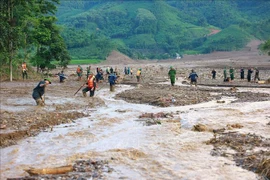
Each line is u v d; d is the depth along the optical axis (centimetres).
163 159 936
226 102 2077
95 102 2031
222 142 1104
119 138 1166
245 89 2906
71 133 1229
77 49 14550
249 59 13650
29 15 4447
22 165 889
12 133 1163
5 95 2230
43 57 5097
